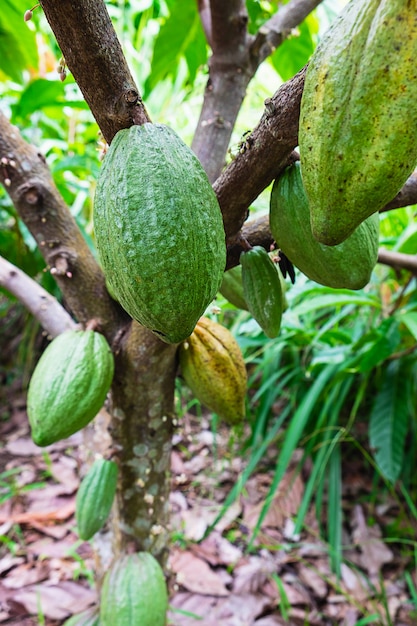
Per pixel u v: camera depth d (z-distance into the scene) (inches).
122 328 21.5
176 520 51.3
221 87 28.1
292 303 42.2
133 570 23.6
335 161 10.2
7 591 43.2
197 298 12.0
